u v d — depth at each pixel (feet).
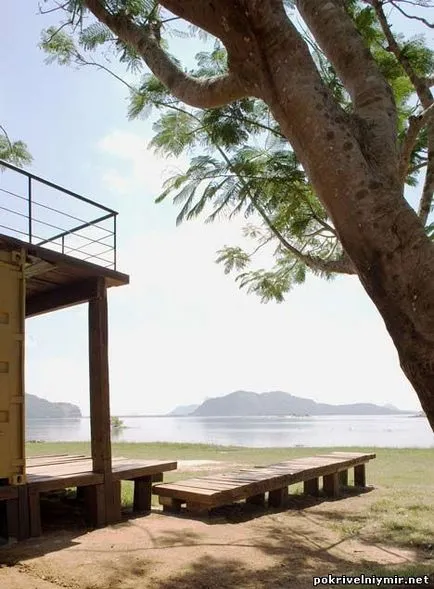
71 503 27.35
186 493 24.26
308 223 33.40
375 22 26.43
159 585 15.61
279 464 31.81
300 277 39.65
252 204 32.94
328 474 30.99
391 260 11.05
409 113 29.12
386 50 24.70
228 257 40.16
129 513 25.54
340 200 11.64
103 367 23.93
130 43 19.66
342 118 12.24
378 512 26.32
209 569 17.06
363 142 12.37
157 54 18.44
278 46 12.78
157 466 26.43
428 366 10.52
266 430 277.23
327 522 24.09
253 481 25.90
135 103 33.24
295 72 12.49
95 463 23.50
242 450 61.31
